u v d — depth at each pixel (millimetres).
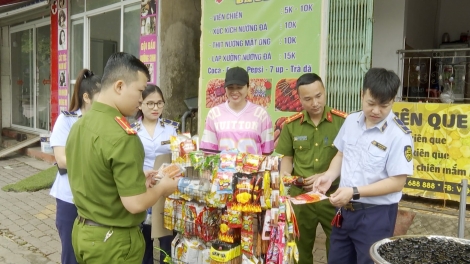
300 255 3008
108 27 7082
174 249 2588
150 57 6074
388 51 5543
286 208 2191
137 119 3420
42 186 6484
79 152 2006
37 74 9602
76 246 2090
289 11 4219
